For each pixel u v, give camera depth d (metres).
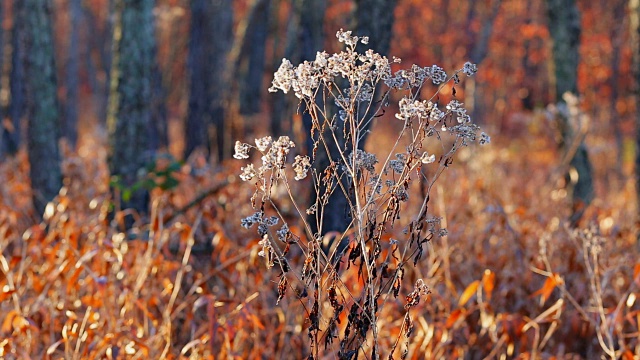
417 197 7.45
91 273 4.42
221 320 4.65
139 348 4.36
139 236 5.60
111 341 4.20
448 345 4.85
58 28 28.53
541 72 28.34
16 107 12.27
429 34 26.95
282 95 13.38
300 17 9.02
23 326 4.36
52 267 4.96
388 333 4.64
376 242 3.10
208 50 13.25
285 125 12.11
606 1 24.84
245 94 16.83
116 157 7.11
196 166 9.88
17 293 4.57
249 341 4.91
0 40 15.23
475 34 25.00
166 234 5.23
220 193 6.92
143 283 4.95
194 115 13.07
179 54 20.11
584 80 24.50
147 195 7.16
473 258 5.79
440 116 2.87
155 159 6.81
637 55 7.23
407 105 2.89
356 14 5.57
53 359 4.44
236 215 6.73
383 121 15.74
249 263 5.33
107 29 23.95
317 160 5.57
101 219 6.13
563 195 8.59
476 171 10.00
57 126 7.84
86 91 32.06
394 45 26.73
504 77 27.19
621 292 5.52
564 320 5.41
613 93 22.86
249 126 14.38
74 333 4.20
